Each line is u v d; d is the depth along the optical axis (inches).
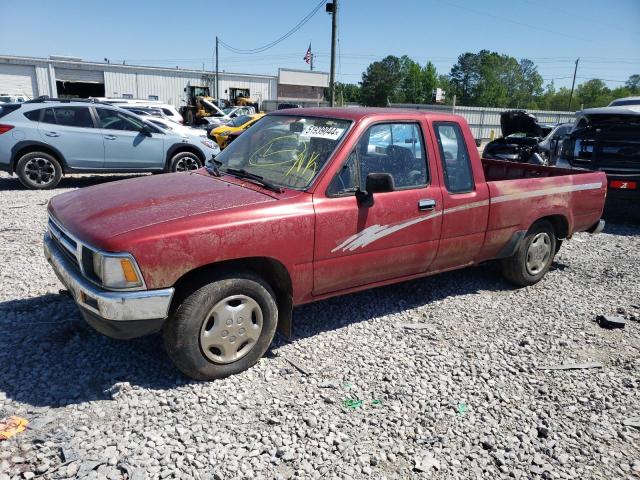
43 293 185.2
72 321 163.2
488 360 157.1
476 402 135.0
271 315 141.9
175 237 121.2
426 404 132.6
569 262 265.0
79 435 111.8
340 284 157.0
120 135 420.2
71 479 99.6
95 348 148.3
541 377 149.6
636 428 128.3
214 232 126.0
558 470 112.3
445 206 173.6
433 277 227.5
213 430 116.9
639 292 221.9
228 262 135.1
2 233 262.7
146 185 155.8
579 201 222.5
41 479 98.9
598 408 135.3
